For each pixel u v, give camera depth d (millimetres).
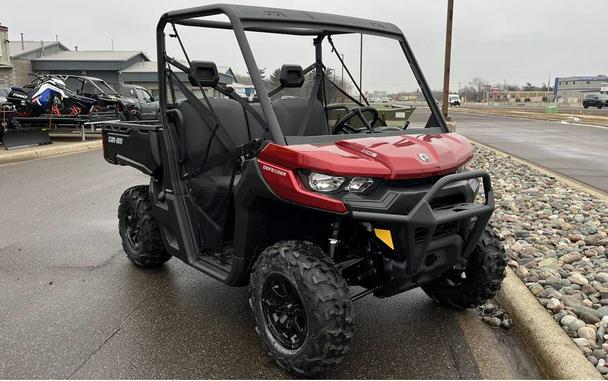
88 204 7445
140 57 41656
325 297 2717
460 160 3172
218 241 3631
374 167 2803
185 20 3775
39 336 3414
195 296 4086
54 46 42594
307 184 2777
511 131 21391
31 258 4996
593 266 4516
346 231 3164
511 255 4746
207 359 3133
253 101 3482
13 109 15133
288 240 3229
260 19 3287
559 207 6727
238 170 3406
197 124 3781
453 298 3742
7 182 9250
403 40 4062
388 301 4012
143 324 3598
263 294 3023
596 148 14453
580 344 3158
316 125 3787
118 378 2928
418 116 4016
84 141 16125
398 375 2982
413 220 2725
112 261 4914
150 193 4219
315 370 2795
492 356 3209
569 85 109812
